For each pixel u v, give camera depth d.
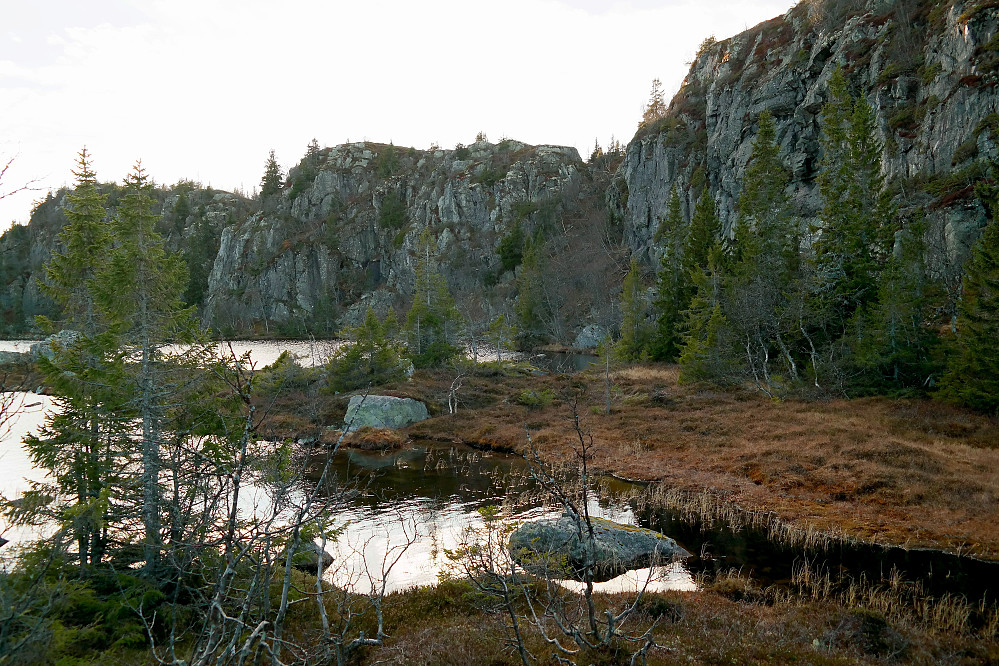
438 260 133.50
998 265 28.28
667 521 21.09
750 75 84.50
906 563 17.05
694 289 58.03
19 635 7.42
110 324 15.77
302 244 150.12
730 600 14.49
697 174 91.94
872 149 42.53
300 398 40.22
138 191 15.54
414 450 33.03
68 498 13.63
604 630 10.60
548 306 101.25
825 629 11.89
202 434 13.74
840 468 24.34
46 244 147.38
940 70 54.09
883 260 41.66
